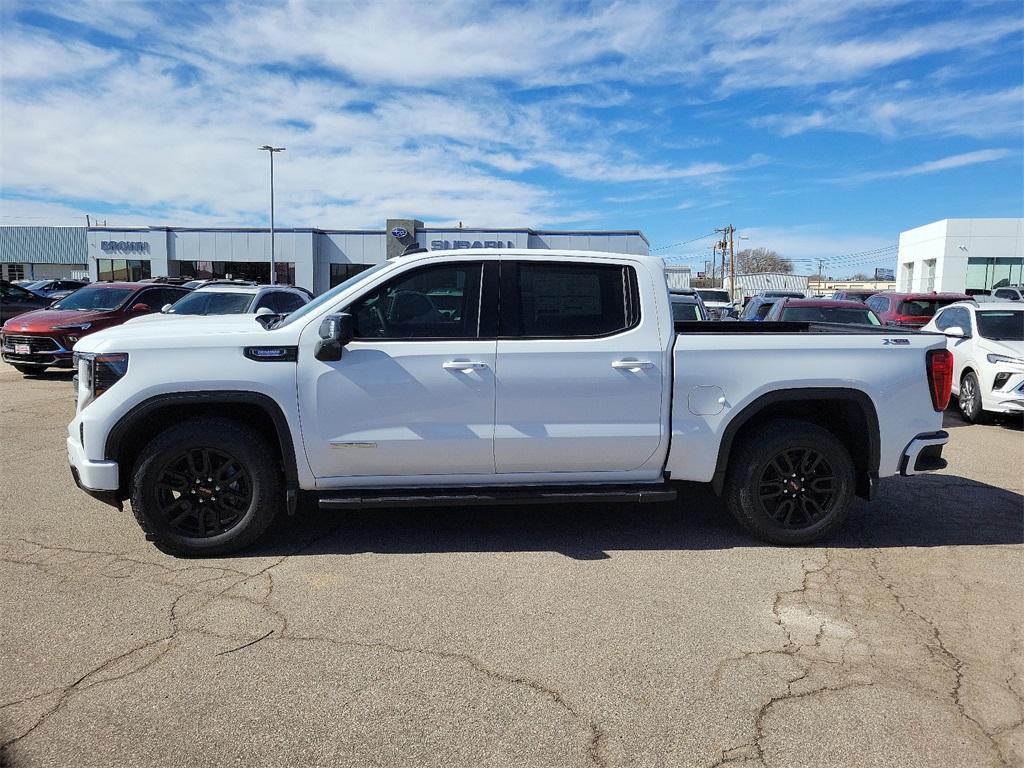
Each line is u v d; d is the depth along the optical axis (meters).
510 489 4.52
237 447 4.29
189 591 3.93
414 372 4.31
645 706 2.94
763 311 16.36
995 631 3.61
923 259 42.62
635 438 4.50
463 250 4.50
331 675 3.12
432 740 2.71
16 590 3.92
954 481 6.46
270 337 4.27
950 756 2.65
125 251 47.81
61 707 2.87
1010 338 9.55
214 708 2.88
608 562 4.44
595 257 4.54
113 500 4.30
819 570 4.37
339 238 47.31
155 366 4.20
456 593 3.96
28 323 11.48
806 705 2.96
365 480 4.44
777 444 4.62
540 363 4.39
